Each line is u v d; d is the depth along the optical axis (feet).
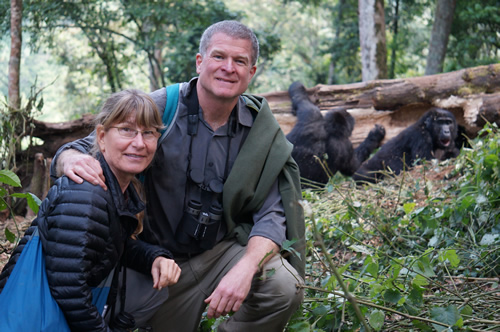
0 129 20.88
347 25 65.21
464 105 25.70
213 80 9.09
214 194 9.43
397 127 27.61
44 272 7.48
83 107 80.38
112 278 8.39
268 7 104.06
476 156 16.07
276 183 9.82
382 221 14.48
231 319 9.57
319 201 18.44
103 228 7.59
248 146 9.51
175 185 9.36
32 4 42.60
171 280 8.38
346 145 25.94
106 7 45.42
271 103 27.58
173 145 9.32
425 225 13.30
